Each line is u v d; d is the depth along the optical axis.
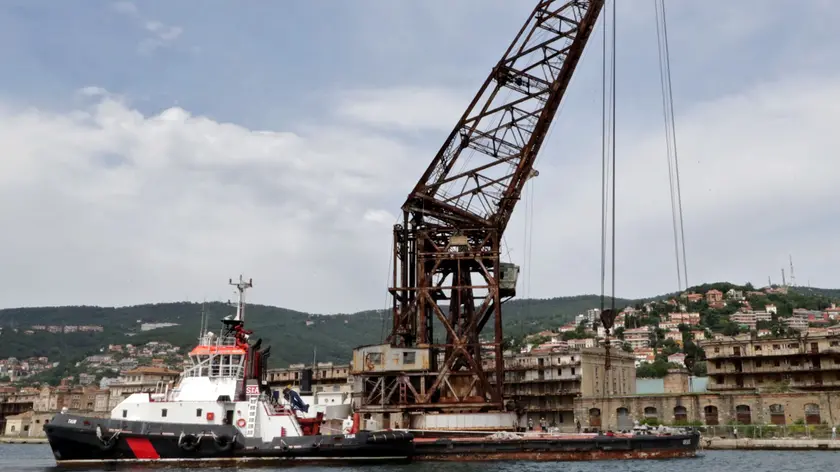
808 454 65.19
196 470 48.78
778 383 111.88
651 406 94.81
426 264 67.44
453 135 66.50
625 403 96.62
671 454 57.59
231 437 50.72
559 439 56.06
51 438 50.56
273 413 53.19
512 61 65.75
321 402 78.12
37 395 184.25
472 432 58.53
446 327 64.75
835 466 52.69
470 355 64.06
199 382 52.94
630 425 84.62
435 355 67.75
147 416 51.75
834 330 128.38
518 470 47.84
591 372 121.19
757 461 56.69
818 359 109.50
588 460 55.56
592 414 99.06
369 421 61.91
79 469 50.41
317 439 51.66
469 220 66.31
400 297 67.69
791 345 112.19
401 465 51.75
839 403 81.69
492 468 49.28
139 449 50.44
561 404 119.69
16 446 124.81
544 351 136.62
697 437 59.16
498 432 59.66
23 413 170.25
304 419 55.84
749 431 80.69
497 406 62.69
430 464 52.59
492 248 66.19
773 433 79.06
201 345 54.91
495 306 64.75
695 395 91.44
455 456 55.19
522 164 65.44
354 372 64.12
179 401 51.91
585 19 63.84
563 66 64.50
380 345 63.75
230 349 53.91
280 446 50.88
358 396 66.44
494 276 65.69
